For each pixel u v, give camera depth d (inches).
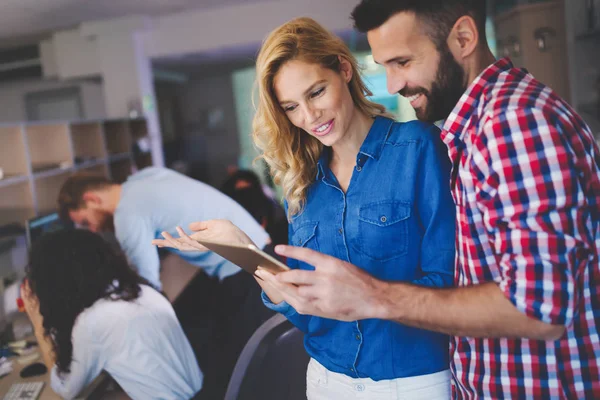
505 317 26.4
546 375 30.1
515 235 26.2
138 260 87.6
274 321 55.4
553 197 25.3
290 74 36.2
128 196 88.0
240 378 55.2
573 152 26.0
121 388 71.5
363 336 38.5
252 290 94.7
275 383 55.6
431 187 35.4
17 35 242.7
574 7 142.0
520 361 30.7
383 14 31.2
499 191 26.7
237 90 430.3
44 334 66.6
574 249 25.3
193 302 110.0
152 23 243.9
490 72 30.4
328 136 37.5
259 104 40.1
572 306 25.1
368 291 28.6
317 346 42.1
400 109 256.1
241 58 316.8
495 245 27.8
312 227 40.4
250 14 238.1
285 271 29.6
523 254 25.8
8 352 79.0
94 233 67.1
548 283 25.0
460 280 33.3
